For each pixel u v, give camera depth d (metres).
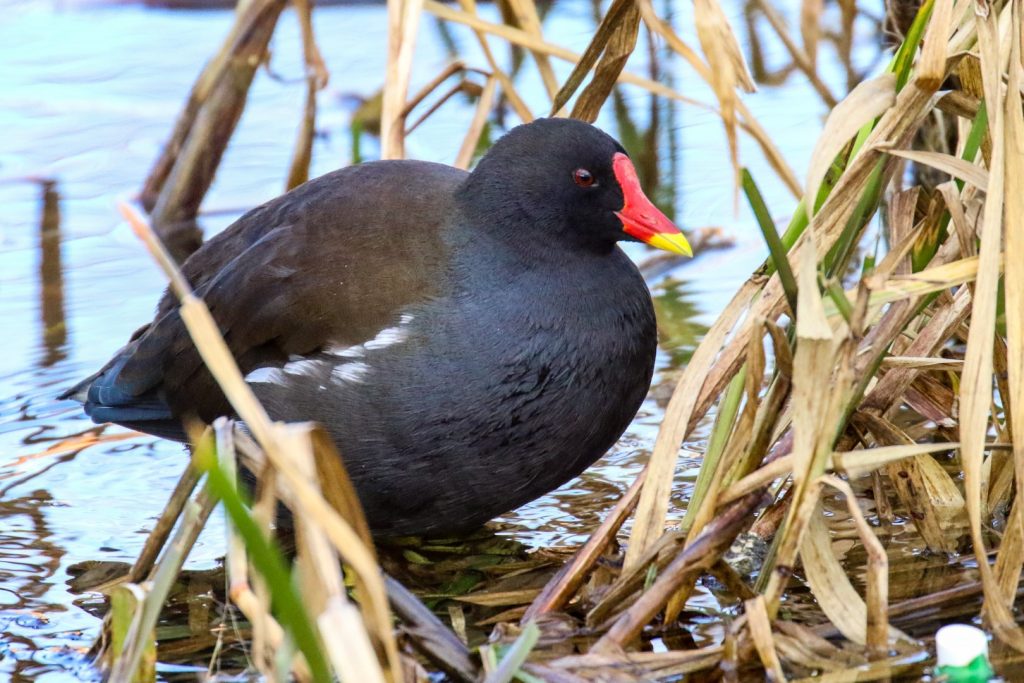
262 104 15.52
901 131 7.39
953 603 7.47
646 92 15.26
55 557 8.72
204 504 6.53
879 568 6.73
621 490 9.42
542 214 8.31
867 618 6.85
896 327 7.29
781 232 12.59
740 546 8.11
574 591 7.56
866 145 7.44
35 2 17.17
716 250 12.78
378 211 8.61
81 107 15.15
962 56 7.52
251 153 14.62
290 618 5.47
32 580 8.44
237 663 7.53
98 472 9.88
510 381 8.11
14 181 14.07
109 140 14.72
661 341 11.35
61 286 12.40
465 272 8.30
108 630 7.45
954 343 10.60
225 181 14.09
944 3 7.12
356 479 8.35
